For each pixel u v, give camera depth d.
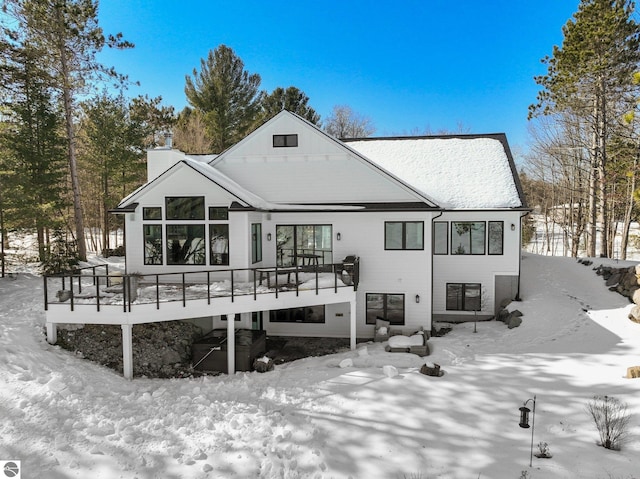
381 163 20.11
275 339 15.73
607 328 14.52
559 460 7.34
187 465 7.18
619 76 21.75
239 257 14.54
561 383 10.52
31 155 20.67
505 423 8.67
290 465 7.30
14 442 7.18
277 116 16.53
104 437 7.77
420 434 8.33
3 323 12.27
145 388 10.50
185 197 14.61
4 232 19.27
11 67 18.97
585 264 20.81
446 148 20.69
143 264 14.85
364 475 7.08
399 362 12.38
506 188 17.92
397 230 15.55
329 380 11.12
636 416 8.55
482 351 13.50
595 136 24.80
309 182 16.52
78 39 21.16
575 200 35.97
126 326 11.09
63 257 19.59
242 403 9.75
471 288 17.84
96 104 26.70
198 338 14.09
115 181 28.22
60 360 10.85
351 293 14.20
